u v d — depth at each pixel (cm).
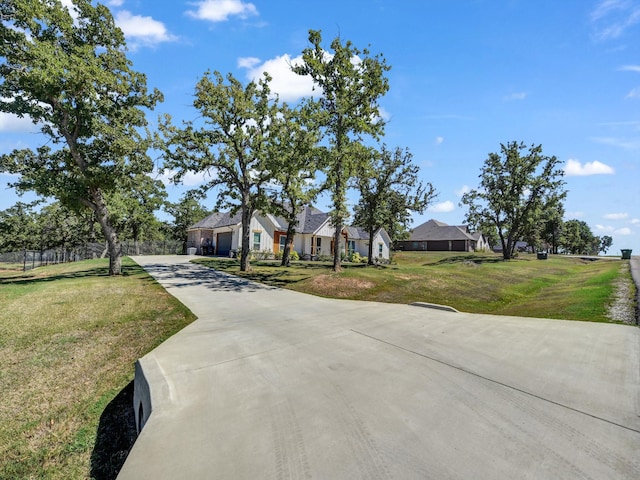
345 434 324
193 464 281
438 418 351
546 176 3634
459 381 445
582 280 1714
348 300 1141
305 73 1770
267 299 1110
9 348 681
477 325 757
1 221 3127
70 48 1298
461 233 5609
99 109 1362
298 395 409
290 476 265
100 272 1736
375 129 1788
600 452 290
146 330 779
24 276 1839
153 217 3092
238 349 588
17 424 465
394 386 432
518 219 3753
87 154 1446
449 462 278
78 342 715
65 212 3166
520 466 272
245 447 305
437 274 1794
